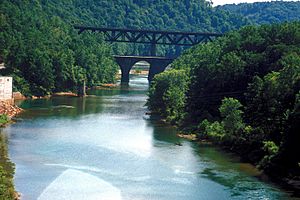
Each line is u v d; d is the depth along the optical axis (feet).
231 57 531.91
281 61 480.23
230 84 515.09
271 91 415.44
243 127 428.15
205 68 556.10
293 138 349.61
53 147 421.59
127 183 333.83
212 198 307.78
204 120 486.79
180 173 356.38
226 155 407.03
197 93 553.23
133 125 533.14
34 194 307.37
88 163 377.30
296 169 339.98
